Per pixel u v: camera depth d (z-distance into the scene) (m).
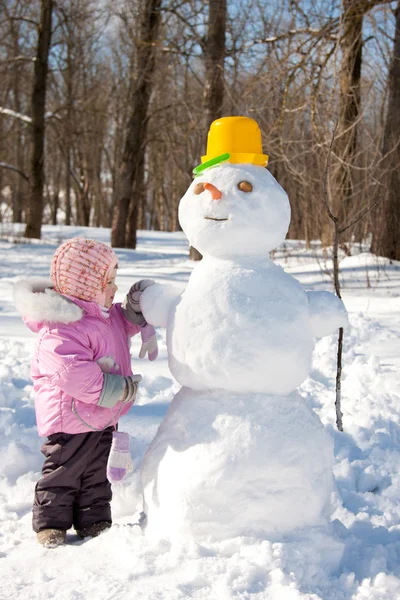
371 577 2.32
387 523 2.92
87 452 2.77
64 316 2.63
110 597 2.10
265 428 2.35
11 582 2.29
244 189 2.48
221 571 2.19
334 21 11.27
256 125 2.61
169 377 5.11
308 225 13.24
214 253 2.54
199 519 2.31
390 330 6.86
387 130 11.31
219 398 2.41
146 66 18.12
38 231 22.23
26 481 3.29
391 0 10.91
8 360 5.55
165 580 2.18
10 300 8.82
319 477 2.41
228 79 13.99
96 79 34.16
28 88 28.67
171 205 44.31
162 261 16.22
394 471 3.48
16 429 3.86
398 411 4.31
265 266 2.53
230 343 2.35
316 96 10.81
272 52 12.60
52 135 36.00
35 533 2.79
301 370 2.44
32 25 25.19
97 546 2.54
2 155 36.03
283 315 2.41
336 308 2.52
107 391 2.64
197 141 17.98
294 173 11.24
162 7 16.44
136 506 3.07
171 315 2.54
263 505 2.30
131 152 19.75
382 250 11.73
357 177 11.14
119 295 8.88
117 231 20.16
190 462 2.35
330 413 4.30
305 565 2.26
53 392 2.73
